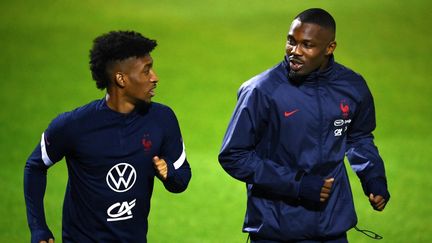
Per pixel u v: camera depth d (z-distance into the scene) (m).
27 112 37.81
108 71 13.07
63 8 59.91
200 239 22.88
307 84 13.85
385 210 25.69
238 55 49.31
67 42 51.47
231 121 14.16
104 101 13.35
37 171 13.61
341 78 14.12
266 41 52.28
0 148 32.31
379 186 14.58
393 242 22.59
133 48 12.98
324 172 14.14
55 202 25.98
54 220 24.19
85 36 52.84
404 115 38.03
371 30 54.00
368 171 14.80
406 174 29.50
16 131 34.78
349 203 14.45
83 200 13.35
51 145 13.26
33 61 47.38
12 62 47.12
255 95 13.82
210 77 44.94
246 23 56.44
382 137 34.62
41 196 13.62
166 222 24.45
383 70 45.91
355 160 14.98
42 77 44.25
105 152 13.14
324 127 13.91
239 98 14.14
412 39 52.09
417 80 44.12
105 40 13.09
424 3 59.97
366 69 46.09
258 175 13.88
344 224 14.31
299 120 13.79
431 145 33.41
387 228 23.92
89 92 41.66
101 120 13.16
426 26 54.75
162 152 13.84
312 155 13.94
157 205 26.14
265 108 13.84
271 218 14.16
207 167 30.44
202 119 37.44
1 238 22.33
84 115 13.16
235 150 13.98
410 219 24.78
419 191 27.61
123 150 13.19
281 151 14.00
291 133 13.84
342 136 14.23
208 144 33.66
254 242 14.62
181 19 57.66
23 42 51.44
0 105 38.91
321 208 14.09
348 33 53.38
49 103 39.47
